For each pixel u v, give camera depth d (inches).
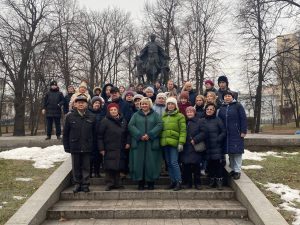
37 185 362.0
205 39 1416.1
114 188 365.7
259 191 325.1
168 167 362.6
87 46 1544.0
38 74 1289.4
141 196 347.3
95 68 1621.6
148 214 309.9
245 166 425.1
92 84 1530.5
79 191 348.8
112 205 325.1
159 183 388.2
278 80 1631.4
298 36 1147.3
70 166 398.6
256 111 1280.8
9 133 1879.9
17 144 537.6
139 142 355.9
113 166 350.3
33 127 1419.8
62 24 1280.8
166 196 346.6
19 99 1253.7
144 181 364.5
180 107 395.2
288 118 2325.3
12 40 1206.9
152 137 351.9
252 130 1296.8
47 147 518.9
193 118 361.7
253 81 1316.4
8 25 1204.5
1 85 1337.4
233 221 300.7
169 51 1480.1
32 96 1387.8
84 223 298.0
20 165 435.8
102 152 352.8
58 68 1334.9
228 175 377.4
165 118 359.3
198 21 1421.0
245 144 533.0
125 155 362.0
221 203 331.9
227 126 359.6
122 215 310.0
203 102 389.7
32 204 301.1
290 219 282.2
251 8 1138.0
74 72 1416.1
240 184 343.0
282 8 1024.9
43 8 1259.2
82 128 342.3
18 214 282.5
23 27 1245.1
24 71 1263.5
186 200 341.7
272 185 357.7
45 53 1262.3
